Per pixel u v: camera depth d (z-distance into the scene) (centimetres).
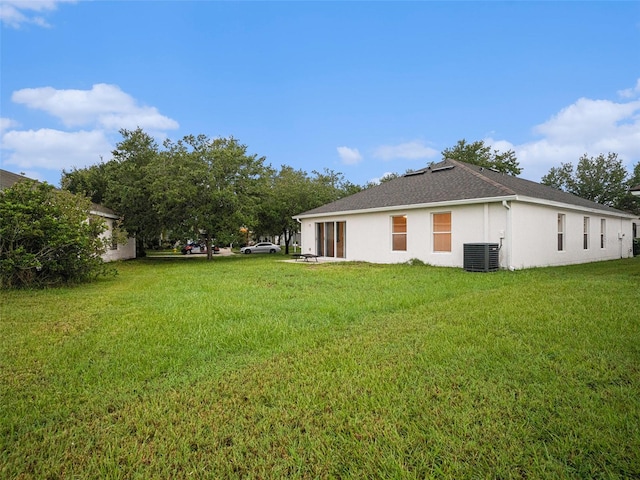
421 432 218
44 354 365
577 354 332
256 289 773
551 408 238
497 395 259
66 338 420
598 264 1325
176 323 479
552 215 1256
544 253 1208
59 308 592
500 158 3181
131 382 299
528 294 633
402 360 333
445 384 280
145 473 189
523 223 1110
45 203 880
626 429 212
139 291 777
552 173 3362
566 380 280
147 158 2147
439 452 199
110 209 2052
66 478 186
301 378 301
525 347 355
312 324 470
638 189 959
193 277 1038
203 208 1819
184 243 1938
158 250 4091
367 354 352
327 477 182
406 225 1358
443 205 1211
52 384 296
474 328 426
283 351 369
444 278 895
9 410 254
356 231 1553
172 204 1823
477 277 903
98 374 315
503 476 179
